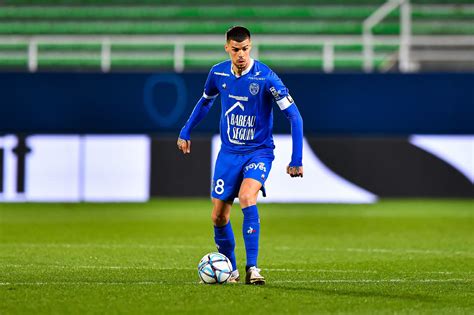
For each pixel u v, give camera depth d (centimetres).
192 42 7444
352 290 2644
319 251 3975
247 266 2734
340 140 6488
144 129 6531
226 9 8462
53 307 2328
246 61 2698
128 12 8462
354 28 8331
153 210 6038
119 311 2277
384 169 6506
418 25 8312
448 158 6488
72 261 3488
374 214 5856
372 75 6438
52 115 6531
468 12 8375
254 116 2739
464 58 7838
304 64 8112
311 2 8500
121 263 3428
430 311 2303
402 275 3106
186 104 6506
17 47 8362
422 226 5219
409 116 6456
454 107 6444
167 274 3077
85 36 8438
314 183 6500
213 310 2291
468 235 4762
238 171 2753
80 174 6544
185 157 6538
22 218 5575
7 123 6519
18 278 2930
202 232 4812
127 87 6519
